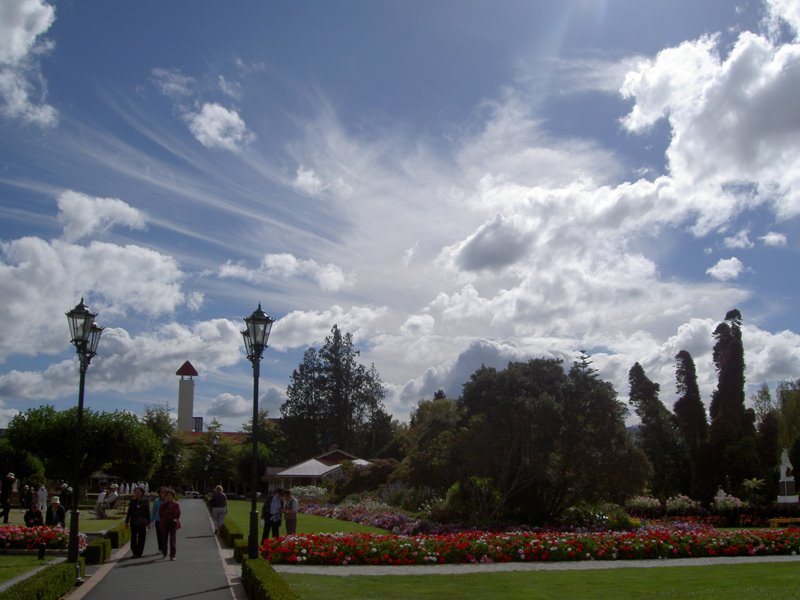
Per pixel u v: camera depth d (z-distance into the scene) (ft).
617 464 109.50
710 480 178.29
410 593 49.11
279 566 63.62
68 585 46.88
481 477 110.32
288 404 292.81
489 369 116.16
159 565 62.80
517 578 57.16
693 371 190.90
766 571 61.93
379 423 299.99
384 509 140.46
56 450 148.36
